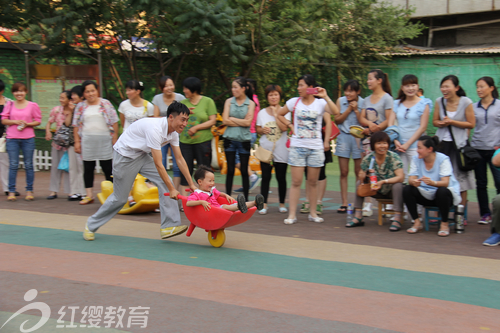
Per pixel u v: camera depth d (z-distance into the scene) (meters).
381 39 17.89
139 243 5.17
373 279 3.99
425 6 20.30
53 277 3.91
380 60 18.55
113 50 13.42
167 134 4.91
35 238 5.29
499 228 5.22
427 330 2.98
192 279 3.91
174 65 14.91
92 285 3.72
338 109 6.86
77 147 7.62
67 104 7.97
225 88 15.84
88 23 11.36
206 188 5.12
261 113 7.16
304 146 6.27
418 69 18.17
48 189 9.39
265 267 4.30
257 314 3.18
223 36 11.20
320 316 3.17
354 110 6.88
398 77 18.56
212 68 14.90
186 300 3.42
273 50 13.20
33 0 11.20
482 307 3.38
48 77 11.39
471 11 19.25
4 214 6.70
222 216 4.71
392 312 3.26
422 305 3.40
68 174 8.09
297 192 6.42
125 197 5.15
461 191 6.33
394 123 6.48
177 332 2.90
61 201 7.99
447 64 17.59
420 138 5.68
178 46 11.73
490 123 6.35
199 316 3.14
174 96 7.23
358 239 5.52
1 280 3.82
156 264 4.34
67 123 7.98
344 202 7.31
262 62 14.21
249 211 4.70
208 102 7.02
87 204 7.69
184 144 6.97
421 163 5.85
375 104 6.64
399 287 3.79
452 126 6.39
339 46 17.92
